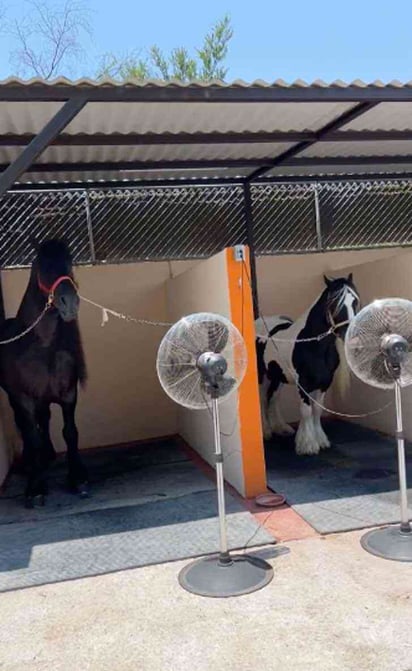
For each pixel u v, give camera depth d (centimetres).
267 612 286
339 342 541
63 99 347
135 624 285
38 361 467
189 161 568
